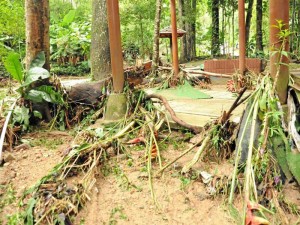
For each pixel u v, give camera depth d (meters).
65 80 9.73
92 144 3.02
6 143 3.50
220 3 13.62
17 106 4.07
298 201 2.25
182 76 6.35
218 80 7.36
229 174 2.54
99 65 6.30
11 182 2.77
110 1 3.89
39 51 4.28
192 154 3.07
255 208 2.00
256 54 11.73
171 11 6.50
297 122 2.56
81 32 13.03
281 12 2.63
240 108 4.19
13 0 10.93
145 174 2.73
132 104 3.98
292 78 2.71
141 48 13.03
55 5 17.38
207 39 15.34
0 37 9.73
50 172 2.66
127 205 2.38
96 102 4.40
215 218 2.19
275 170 2.31
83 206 2.35
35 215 2.20
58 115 4.29
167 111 3.88
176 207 2.32
